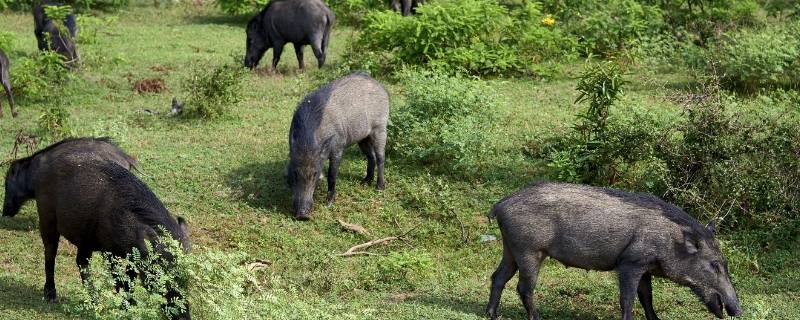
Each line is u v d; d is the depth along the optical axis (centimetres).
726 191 2320
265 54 3934
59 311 1745
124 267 1577
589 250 1755
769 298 1994
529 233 1767
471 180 2588
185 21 4503
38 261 2064
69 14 3628
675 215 1753
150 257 1565
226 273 1555
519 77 3541
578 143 2612
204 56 3816
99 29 4206
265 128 2959
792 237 2272
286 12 3528
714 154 2373
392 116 2738
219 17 4606
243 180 2545
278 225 2361
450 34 3506
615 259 1758
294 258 2195
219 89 3038
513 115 3061
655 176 2409
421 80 2848
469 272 2150
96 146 2030
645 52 3612
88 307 1534
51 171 1747
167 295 1589
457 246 2306
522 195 1792
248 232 2308
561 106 3184
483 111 2812
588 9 3881
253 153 2734
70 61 3388
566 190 1786
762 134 2489
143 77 3472
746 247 2202
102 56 3622
